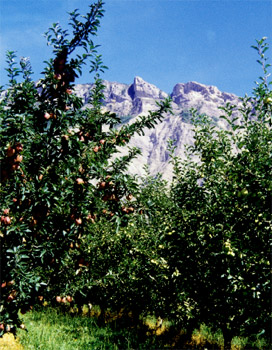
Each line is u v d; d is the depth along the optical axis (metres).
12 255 4.49
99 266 10.80
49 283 5.45
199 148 6.97
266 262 4.72
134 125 5.48
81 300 12.45
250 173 4.23
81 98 5.02
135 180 5.28
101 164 5.02
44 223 4.73
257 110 5.47
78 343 8.74
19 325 5.12
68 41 4.97
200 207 7.09
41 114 4.70
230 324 7.33
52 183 4.65
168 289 9.52
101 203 5.34
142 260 10.27
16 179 4.37
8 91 5.05
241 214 5.36
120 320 12.34
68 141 4.74
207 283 7.29
